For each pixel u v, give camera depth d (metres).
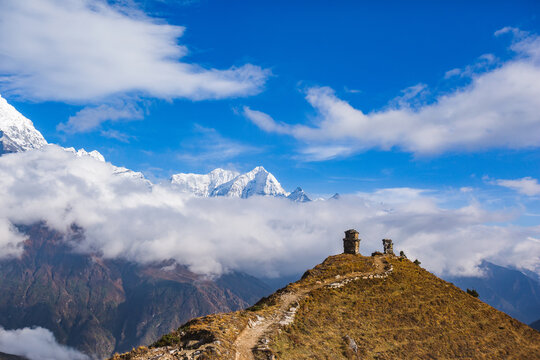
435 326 72.62
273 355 42.78
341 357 51.78
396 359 58.12
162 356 37.56
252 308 60.78
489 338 75.56
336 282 76.19
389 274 86.44
